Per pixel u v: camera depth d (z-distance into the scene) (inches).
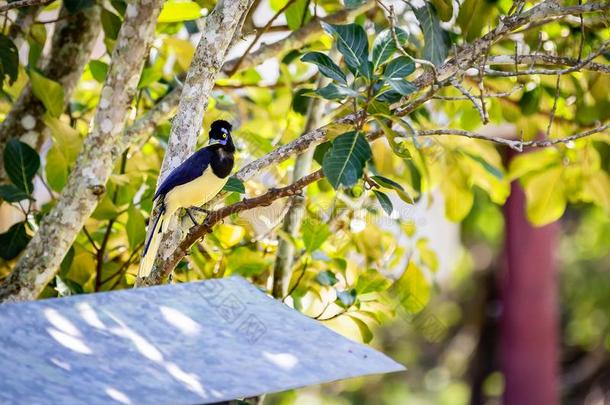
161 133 493.4
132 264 456.1
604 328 1128.8
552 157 551.8
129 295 276.2
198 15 439.8
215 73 352.5
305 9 472.7
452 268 1134.4
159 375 244.8
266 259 476.7
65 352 246.1
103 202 427.2
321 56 342.3
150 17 383.6
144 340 258.4
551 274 935.7
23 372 235.5
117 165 483.2
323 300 505.4
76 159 411.2
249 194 471.5
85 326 257.8
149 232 348.5
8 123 469.1
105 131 385.7
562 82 516.1
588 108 515.5
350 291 427.5
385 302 444.1
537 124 552.7
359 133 329.1
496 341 1149.7
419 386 1135.0
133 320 266.1
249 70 549.0
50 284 428.5
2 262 471.8
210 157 344.5
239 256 444.5
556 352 939.3
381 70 387.5
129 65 384.8
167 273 339.6
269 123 569.6
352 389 1099.3
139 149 478.9
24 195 418.3
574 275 1138.0
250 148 464.1
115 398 232.8
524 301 930.1
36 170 422.9
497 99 526.6
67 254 426.9
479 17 457.4
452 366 1149.7
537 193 560.1
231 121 479.2
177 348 257.9
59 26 472.4
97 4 471.8
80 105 541.3
